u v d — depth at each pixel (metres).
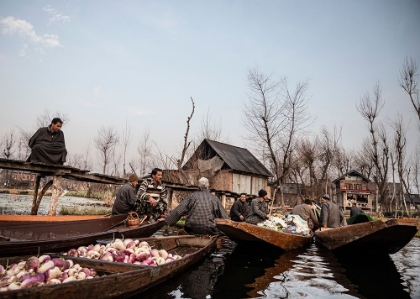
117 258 4.18
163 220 7.98
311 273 5.47
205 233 7.20
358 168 53.16
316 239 9.19
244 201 11.97
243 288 4.38
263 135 29.73
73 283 2.84
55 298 2.72
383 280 5.12
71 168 9.39
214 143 33.38
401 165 28.17
